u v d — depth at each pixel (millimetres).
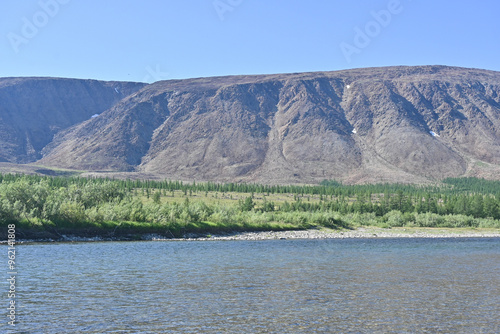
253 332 37500
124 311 43375
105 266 70438
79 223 120938
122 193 154625
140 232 129375
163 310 43906
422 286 57000
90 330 37500
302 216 181875
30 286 53719
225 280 60125
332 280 60969
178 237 134125
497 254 97625
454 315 43031
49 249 91875
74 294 50000
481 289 55219
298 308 45156
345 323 40188
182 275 63594
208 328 38406
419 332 37812
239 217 164750
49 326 38344
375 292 53062
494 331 38281
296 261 81250
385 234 169625
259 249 103750
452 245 123438
